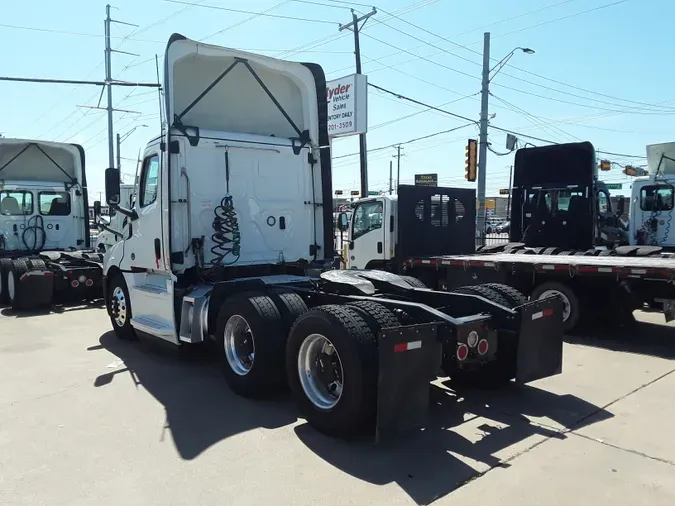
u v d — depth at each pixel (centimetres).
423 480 381
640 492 363
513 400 548
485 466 402
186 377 634
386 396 412
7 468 405
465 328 489
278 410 525
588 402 540
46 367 676
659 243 1348
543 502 351
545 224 1284
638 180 1381
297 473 394
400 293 600
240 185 686
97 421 496
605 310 830
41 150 1313
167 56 629
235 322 575
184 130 648
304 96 759
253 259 696
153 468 403
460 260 974
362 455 423
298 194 741
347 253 1234
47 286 1106
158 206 664
